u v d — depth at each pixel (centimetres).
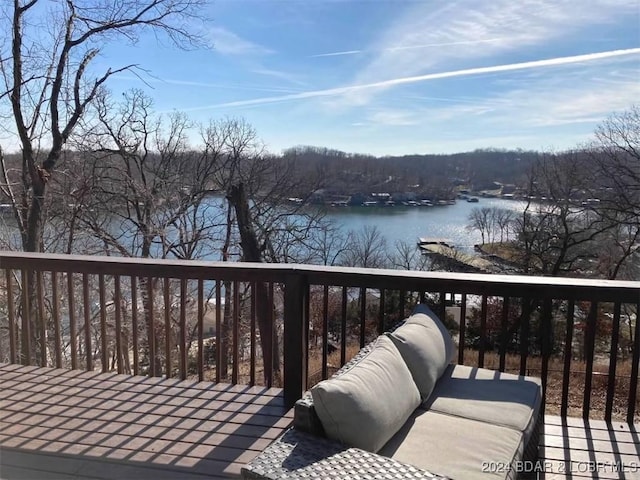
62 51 997
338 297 945
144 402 283
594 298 256
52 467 217
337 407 165
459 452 174
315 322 923
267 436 246
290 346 277
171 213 1295
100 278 327
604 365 868
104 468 216
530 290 261
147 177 1316
